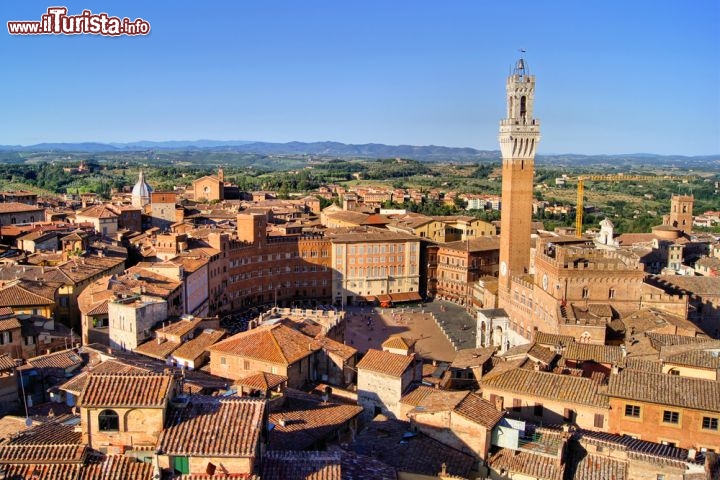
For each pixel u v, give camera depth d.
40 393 106.44
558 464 75.44
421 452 78.88
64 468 53.38
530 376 103.50
